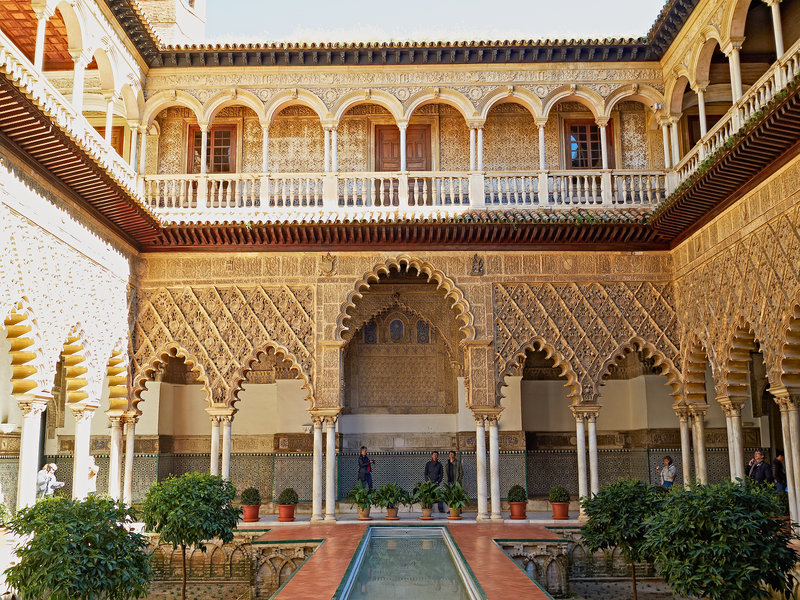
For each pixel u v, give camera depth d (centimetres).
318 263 1212
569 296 1210
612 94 1261
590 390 1184
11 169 799
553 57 1256
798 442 891
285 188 1257
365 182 1238
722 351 1053
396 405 1492
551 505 1277
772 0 916
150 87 1262
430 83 1270
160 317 1202
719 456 1411
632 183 1230
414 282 1473
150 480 1406
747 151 861
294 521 1192
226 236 1182
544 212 1209
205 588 985
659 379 1445
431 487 1202
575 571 997
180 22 1417
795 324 869
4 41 727
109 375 1170
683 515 641
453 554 858
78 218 978
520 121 1353
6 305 786
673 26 1166
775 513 644
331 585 638
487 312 1203
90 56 1005
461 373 1473
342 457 1463
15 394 849
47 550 616
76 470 998
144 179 1224
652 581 992
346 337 1473
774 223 905
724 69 1201
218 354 1193
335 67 1269
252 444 1472
